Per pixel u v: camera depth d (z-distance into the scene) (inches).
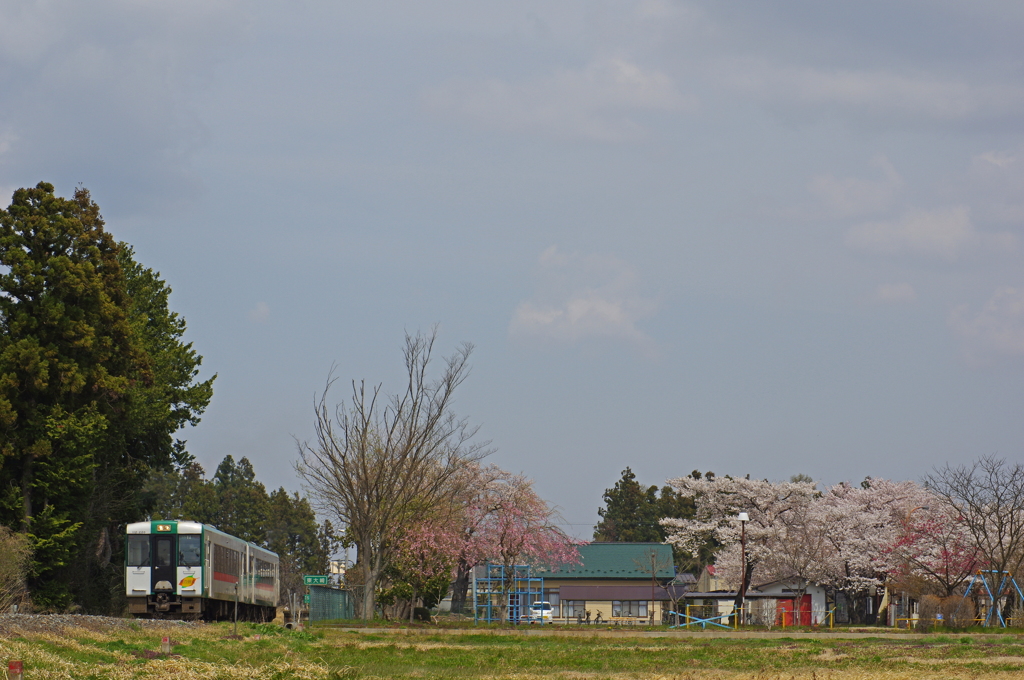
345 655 1184.2
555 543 2795.3
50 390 1850.4
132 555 1638.8
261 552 2130.9
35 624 1077.1
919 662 1102.4
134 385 2028.8
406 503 2010.3
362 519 1975.9
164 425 2373.3
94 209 2025.1
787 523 2856.8
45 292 1894.7
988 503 2151.8
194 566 1638.8
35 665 829.8
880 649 1283.2
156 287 2512.3
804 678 936.9
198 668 924.6
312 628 1643.7
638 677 962.1
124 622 1291.8
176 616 1636.3
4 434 1786.4
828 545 2787.9
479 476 2539.4
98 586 2129.7
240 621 1881.2
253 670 930.1
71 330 1879.9
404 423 2080.5
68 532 1819.6
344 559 2501.2
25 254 1894.7
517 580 2487.7
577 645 1375.5
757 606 2162.9
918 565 2197.3
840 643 1400.1
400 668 1047.6
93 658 944.9
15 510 1782.7
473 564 2549.2
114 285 2026.3
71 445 1823.3
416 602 2549.2
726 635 1587.1
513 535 2485.2
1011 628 1717.5
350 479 1982.0
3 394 1780.3
